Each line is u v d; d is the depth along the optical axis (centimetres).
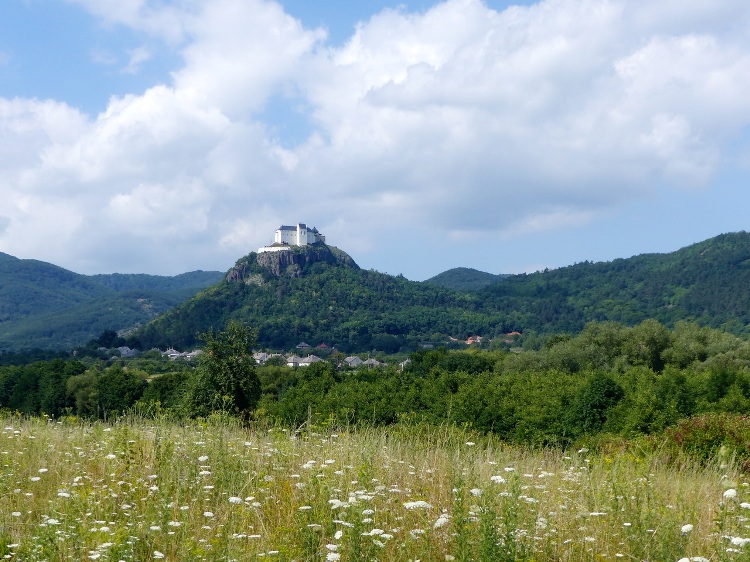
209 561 513
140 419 1164
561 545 577
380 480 738
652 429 1975
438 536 571
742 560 481
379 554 527
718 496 680
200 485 724
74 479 717
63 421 1193
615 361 5466
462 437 1084
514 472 673
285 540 543
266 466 822
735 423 1338
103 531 539
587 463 883
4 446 912
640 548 560
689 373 3450
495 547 486
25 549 516
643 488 677
